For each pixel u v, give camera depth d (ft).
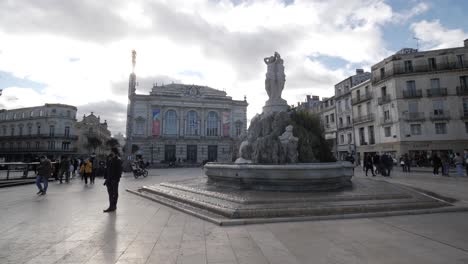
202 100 203.72
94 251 14.88
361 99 135.23
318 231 18.43
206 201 26.02
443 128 107.96
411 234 17.58
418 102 111.86
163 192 33.58
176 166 174.91
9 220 22.13
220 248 15.31
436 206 25.26
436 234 17.53
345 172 34.19
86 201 31.91
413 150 110.01
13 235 17.93
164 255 14.26
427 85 111.34
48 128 201.98
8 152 204.95
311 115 66.85
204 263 13.19
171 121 199.21
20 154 201.67
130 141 106.22
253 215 21.56
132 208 27.55
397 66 115.85
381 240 16.46
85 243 16.26
